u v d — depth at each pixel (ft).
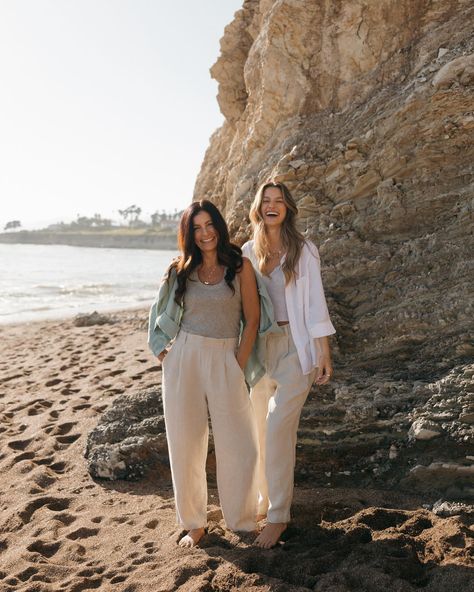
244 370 11.00
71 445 15.88
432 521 10.50
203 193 35.27
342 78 21.45
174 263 10.82
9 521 11.98
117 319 40.42
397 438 12.71
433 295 15.30
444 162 17.29
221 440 10.47
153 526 11.34
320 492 12.34
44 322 44.34
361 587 8.50
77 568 9.95
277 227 10.96
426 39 19.44
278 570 9.26
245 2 32.32
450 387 12.72
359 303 16.81
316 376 10.82
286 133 22.72
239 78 32.32
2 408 19.89
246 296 10.56
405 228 17.38
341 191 19.30
